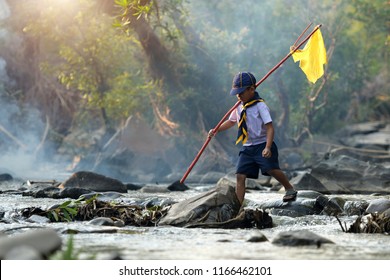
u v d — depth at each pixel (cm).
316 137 5003
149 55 3831
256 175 1548
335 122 5744
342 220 1505
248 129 1530
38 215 1450
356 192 2670
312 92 5050
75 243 1062
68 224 1352
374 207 1543
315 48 1625
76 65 4156
